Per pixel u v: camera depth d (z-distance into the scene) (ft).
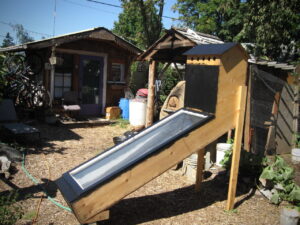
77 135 27.78
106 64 36.45
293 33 33.55
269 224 13.19
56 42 29.91
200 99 13.55
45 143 24.11
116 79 38.17
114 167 11.51
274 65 21.79
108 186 10.83
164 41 24.45
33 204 13.62
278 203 15.23
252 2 31.40
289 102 24.72
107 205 10.91
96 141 26.11
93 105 36.09
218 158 19.94
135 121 31.04
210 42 22.88
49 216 12.67
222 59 12.53
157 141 12.44
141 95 34.63
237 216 13.82
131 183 11.28
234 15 55.31
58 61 29.81
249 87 21.42
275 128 23.79
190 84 14.11
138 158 11.32
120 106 36.45
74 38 31.07
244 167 17.21
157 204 14.69
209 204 14.97
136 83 51.19
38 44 29.01
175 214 13.76
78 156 21.44
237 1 50.21
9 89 30.19
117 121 34.22
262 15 30.48
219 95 12.80
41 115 30.73
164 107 23.43
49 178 16.92
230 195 14.15
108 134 29.12
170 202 14.99
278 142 24.22
